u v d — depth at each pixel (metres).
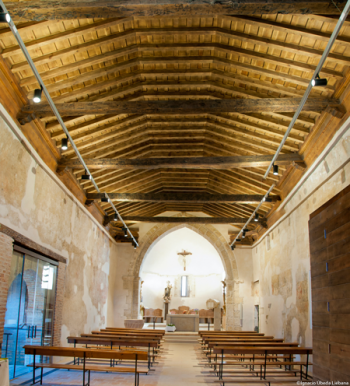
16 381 6.49
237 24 6.33
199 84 7.99
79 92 7.46
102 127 9.11
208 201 11.72
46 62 6.40
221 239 17.52
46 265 8.53
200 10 4.94
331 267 6.23
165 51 7.22
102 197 11.43
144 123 9.83
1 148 6.20
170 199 11.66
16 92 6.64
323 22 5.76
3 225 6.28
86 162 9.33
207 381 7.26
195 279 23.77
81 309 11.30
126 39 6.77
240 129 9.42
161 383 6.98
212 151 11.37
